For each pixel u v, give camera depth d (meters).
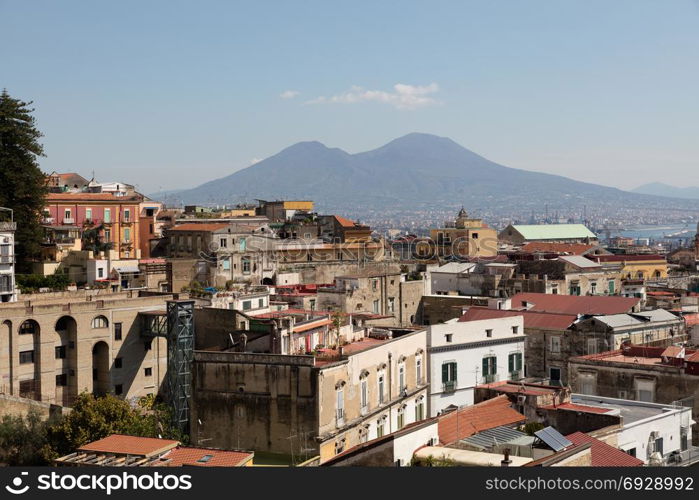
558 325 122.94
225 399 83.44
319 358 85.69
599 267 169.88
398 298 153.75
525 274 169.62
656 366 87.94
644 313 125.81
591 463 59.47
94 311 119.94
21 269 149.62
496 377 112.56
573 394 84.12
